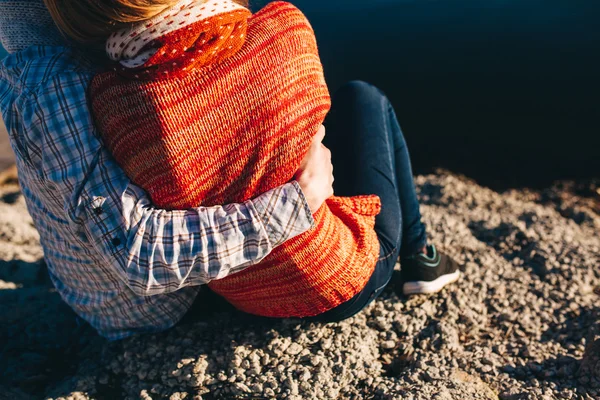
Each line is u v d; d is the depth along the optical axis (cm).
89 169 122
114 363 179
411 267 208
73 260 151
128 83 115
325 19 599
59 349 194
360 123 187
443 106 470
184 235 123
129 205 122
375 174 182
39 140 124
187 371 171
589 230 324
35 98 122
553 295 225
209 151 120
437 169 413
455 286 223
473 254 251
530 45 532
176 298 167
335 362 177
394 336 196
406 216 204
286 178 129
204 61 116
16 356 189
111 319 169
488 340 203
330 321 182
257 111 120
